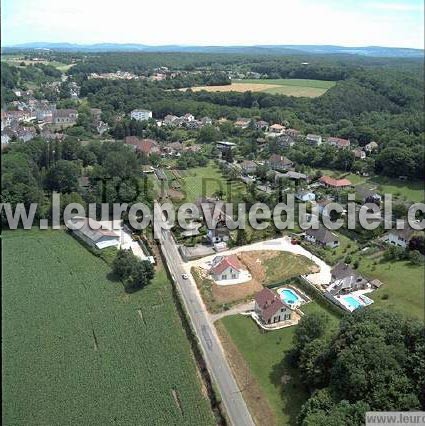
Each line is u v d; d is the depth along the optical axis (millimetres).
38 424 71812
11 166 152750
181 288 108562
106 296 106062
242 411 74812
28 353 86812
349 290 106375
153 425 72250
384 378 68188
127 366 84188
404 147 193750
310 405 69438
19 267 117188
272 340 91000
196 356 86938
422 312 97062
